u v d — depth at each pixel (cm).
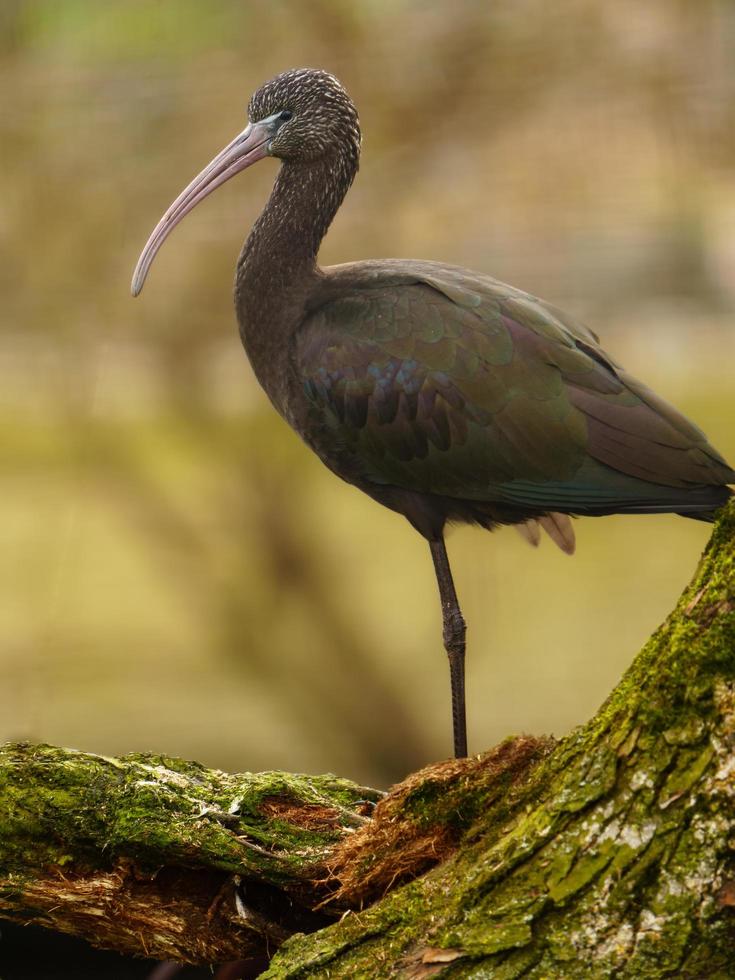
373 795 688
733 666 475
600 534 2078
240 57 1452
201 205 1462
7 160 1466
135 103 1459
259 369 838
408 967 523
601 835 496
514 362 757
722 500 750
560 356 759
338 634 1750
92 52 1463
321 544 1775
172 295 1486
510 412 756
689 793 480
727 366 1733
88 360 1546
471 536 1875
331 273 823
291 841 626
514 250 1548
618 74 1430
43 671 1761
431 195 1509
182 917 639
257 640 1753
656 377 1772
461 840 573
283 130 855
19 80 1457
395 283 791
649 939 486
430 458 777
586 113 1457
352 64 1446
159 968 824
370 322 781
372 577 1872
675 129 1434
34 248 1479
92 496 1803
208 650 1789
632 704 496
